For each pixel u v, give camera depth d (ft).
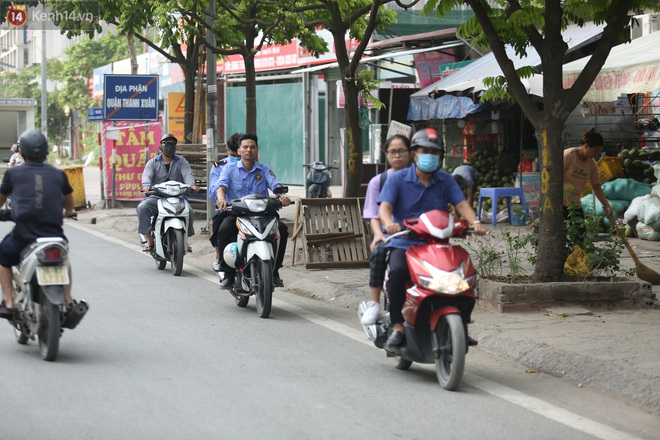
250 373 27.86
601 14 39.55
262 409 23.95
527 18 38.70
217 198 39.63
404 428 22.54
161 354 30.25
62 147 319.88
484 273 41.27
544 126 38.78
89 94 270.46
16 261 29.60
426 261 25.79
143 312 38.34
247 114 74.79
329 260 51.39
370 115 93.15
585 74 38.27
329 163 120.06
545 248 38.75
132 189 95.86
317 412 23.79
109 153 95.40
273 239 37.99
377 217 28.09
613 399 25.98
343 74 56.70
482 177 75.87
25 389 25.48
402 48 96.89
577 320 35.24
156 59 172.45
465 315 26.45
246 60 74.23
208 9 69.05
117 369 27.99
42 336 29.27
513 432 22.48
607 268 39.91
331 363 29.53
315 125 120.98
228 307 40.11
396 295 26.78
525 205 70.54
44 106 186.19
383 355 30.99
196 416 23.18
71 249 61.98
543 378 28.35
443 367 26.53
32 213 28.71
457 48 90.99
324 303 42.27
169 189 50.47
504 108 72.23
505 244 58.75
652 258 53.16
